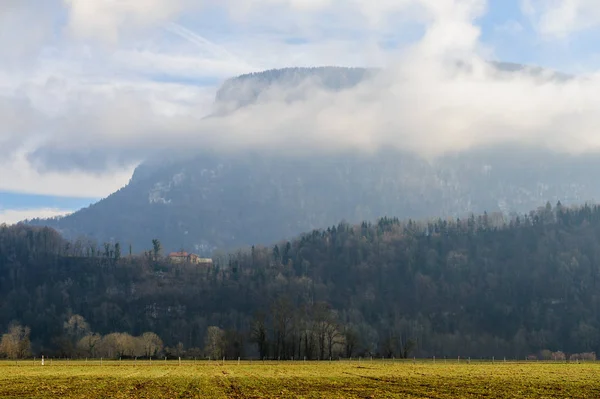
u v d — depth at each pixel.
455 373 123.81
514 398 77.94
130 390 87.19
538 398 77.81
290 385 96.00
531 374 120.56
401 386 94.25
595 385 95.38
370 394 82.75
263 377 112.88
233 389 89.44
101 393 82.75
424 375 117.81
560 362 192.25
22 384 94.81
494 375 117.44
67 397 77.25
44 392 83.38
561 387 92.25
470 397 78.94
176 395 80.88
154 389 88.75
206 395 81.12
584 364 170.88
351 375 118.31
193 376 115.06
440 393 84.00
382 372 128.00
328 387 92.81
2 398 75.81
